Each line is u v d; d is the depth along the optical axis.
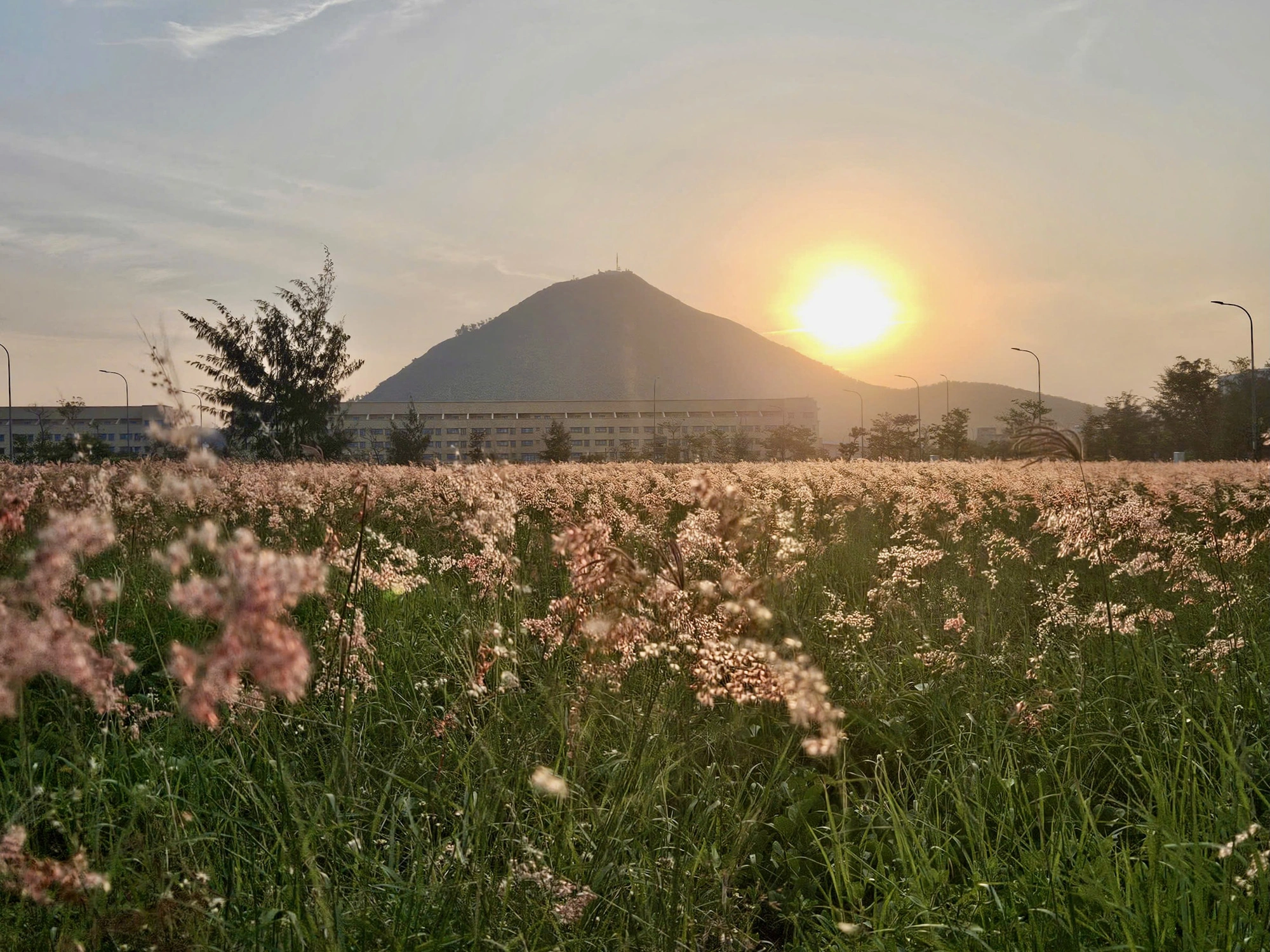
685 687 3.34
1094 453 73.00
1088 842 2.93
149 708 3.70
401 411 187.12
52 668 1.33
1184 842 2.53
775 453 124.31
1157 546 6.15
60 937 2.03
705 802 3.26
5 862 1.78
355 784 2.95
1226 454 62.28
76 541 1.37
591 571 2.60
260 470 9.91
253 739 2.93
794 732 3.92
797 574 6.23
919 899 2.70
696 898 2.76
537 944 2.32
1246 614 4.98
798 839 3.43
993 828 3.32
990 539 7.63
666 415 198.00
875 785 3.80
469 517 3.97
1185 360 69.31
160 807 2.65
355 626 3.55
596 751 3.36
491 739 3.06
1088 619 4.93
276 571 1.12
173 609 4.66
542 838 2.78
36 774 3.05
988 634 5.26
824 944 2.74
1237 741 3.44
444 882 2.47
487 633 3.61
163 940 2.01
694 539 2.90
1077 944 2.34
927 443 93.75
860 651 5.05
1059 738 3.91
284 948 2.18
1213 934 2.28
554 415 193.38
